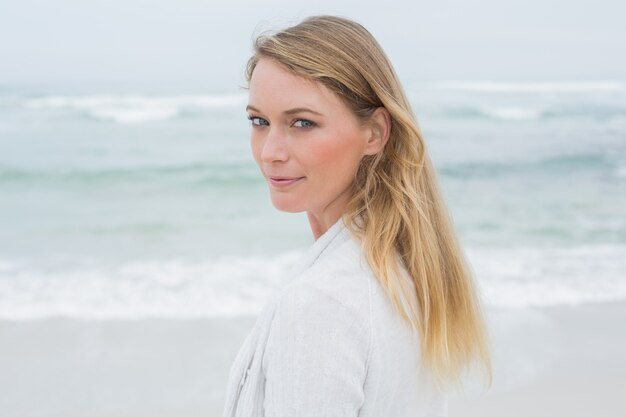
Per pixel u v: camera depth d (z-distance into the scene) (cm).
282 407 121
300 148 140
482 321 170
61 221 1437
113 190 1798
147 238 1260
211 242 1205
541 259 1017
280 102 138
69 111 3086
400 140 150
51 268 999
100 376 555
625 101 3494
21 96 3778
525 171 2011
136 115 2998
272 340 125
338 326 124
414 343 140
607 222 1345
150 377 552
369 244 139
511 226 1331
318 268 132
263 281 883
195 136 2597
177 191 1767
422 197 156
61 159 2208
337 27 144
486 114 3159
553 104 3425
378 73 145
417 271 146
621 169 2003
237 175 1941
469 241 1202
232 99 3406
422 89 4194
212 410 495
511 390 525
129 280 902
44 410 496
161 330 668
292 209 145
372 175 148
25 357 596
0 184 1880
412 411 146
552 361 581
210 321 696
